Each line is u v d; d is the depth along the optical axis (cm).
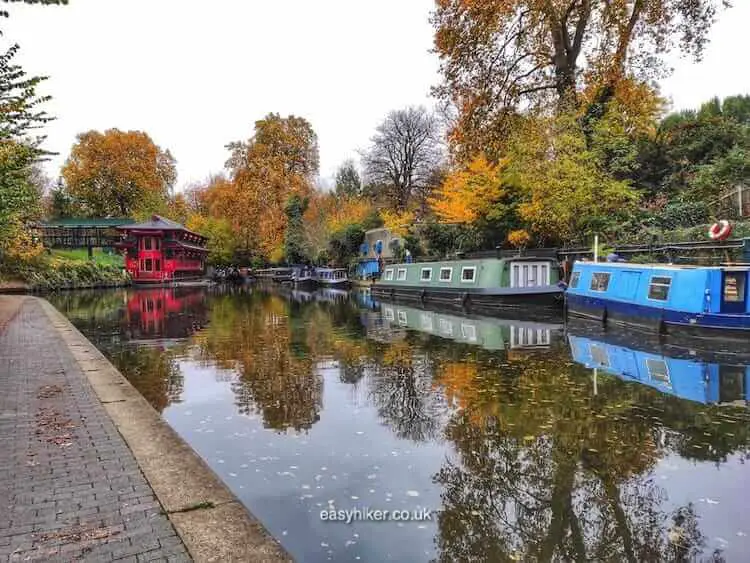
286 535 444
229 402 866
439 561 412
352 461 605
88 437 530
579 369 1076
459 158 2508
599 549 432
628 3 2114
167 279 5194
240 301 3123
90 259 4919
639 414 774
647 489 534
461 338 1518
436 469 582
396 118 4566
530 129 2195
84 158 5872
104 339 1573
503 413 786
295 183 5312
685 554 420
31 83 1041
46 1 488
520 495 523
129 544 322
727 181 1967
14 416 604
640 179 2492
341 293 3853
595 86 2230
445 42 2236
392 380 1007
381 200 4988
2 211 1417
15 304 2406
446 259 3083
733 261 1527
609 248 1953
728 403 827
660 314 1387
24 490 400
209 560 307
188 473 438
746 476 560
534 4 2009
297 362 1198
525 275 2233
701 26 2056
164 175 6700
